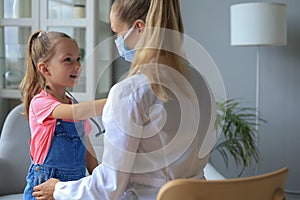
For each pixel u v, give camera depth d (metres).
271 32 3.06
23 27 3.30
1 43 3.33
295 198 3.59
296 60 3.54
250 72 3.59
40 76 1.57
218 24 3.57
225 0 3.55
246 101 3.61
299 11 3.50
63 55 1.49
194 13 3.59
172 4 1.10
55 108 1.43
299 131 3.58
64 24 3.22
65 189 1.16
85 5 3.20
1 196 2.42
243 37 3.10
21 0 3.31
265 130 3.62
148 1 1.12
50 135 1.47
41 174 1.47
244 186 1.00
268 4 3.05
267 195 1.07
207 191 0.97
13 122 2.57
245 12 3.08
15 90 3.33
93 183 1.10
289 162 3.61
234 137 3.39
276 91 3.58
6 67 3.34
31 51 1.58
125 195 1.11
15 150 2.51
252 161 3.63
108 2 3.46
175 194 0.97
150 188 1.09
